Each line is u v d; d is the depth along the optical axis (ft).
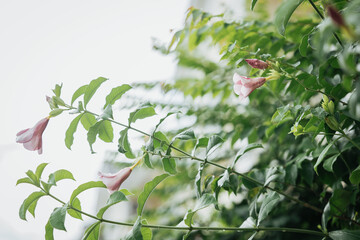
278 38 4.23
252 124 5.18
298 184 4.08
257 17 5.83
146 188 3.34
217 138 3.42
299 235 4.33
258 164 5.07
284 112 3.15
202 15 4.62
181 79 6.22
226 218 5.20
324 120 2.98
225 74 5.63
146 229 3.27
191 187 6.23
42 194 3.30
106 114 3.31
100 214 3.18
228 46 3.65
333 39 3.23
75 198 3.27
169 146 3.51
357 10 2.13
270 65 3.32
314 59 3.46
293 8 2.52
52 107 3.56
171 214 6.39
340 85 3.10
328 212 3.22
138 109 3.42
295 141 4.45
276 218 4.52
